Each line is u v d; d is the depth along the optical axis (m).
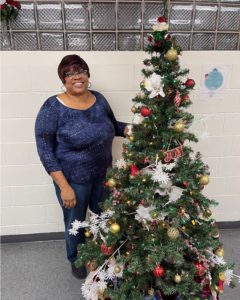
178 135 1.28
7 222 2.18
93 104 1.66
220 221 2.35
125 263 1.42
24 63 1.79
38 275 1.94
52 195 2.13
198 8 1.83
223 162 2.16
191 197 1.38
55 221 2.22
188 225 1.47
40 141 1.58
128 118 1.98
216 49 1.92
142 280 1.40
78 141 1.58
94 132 1.59
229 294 1.78
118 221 1.41
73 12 1.77
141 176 1.29
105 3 1.77
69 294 1.80
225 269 1.46
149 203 1.27
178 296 1.47
